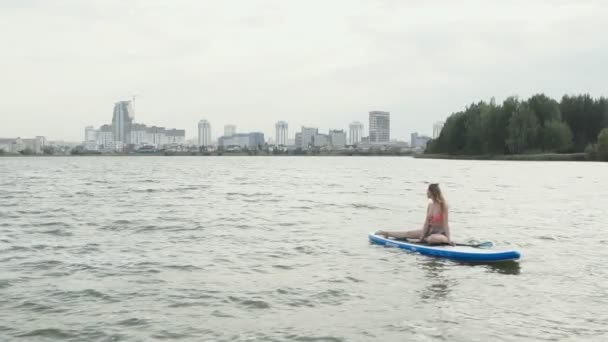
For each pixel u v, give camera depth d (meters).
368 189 33.66
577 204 22.91
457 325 6.99
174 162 138.50
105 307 7.78
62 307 7.79
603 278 9.60
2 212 20.38
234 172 67.19
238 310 7.63
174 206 22.83
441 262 11.07
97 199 26.59
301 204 23.56
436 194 12.66
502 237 14.11
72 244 13.15
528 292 8.65
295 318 7.27
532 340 6.45
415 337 6.54
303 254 11.86
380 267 10.56
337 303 8.00
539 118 95.56
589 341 6.42
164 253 11.94
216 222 17.39
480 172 55.72
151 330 6.79
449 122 124.44
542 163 82.06
